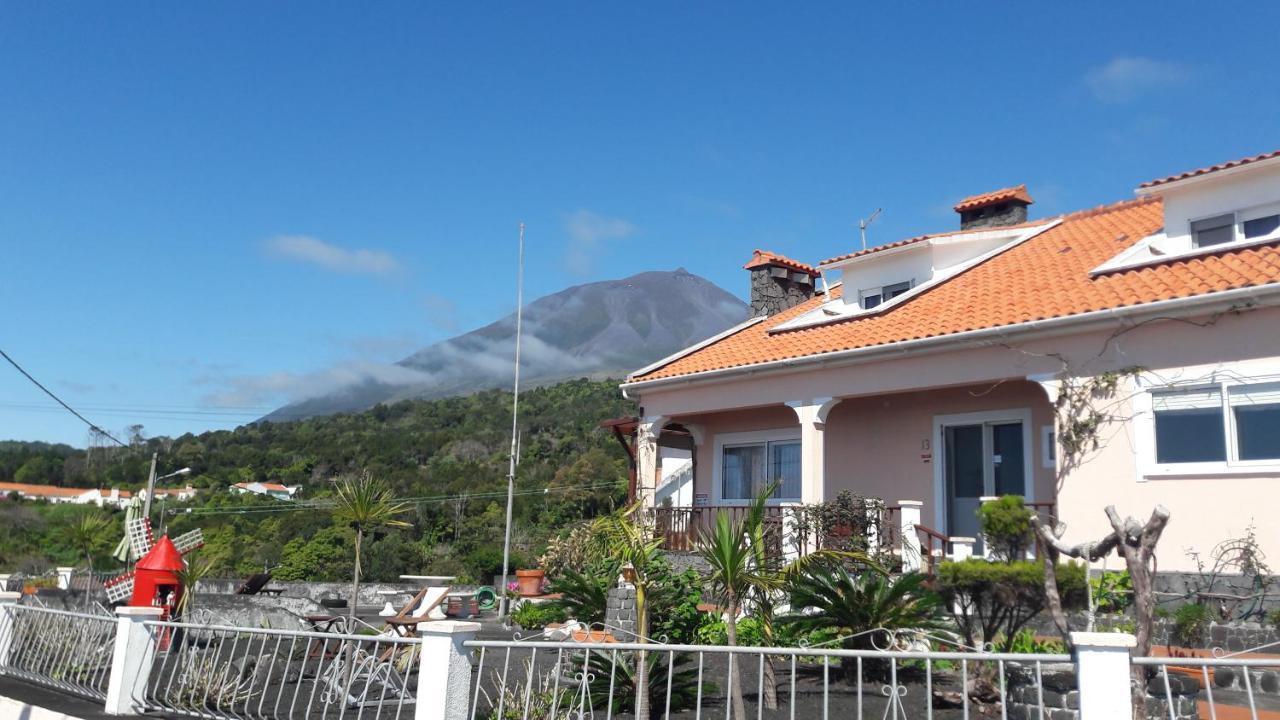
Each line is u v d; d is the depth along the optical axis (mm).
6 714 9141
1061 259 15383
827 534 12859
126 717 8422
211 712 8492
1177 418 11242
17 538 41000
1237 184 12750
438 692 6660
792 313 20094
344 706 8078
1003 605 8969
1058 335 12312
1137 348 11641
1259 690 8969
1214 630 10078
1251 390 10672
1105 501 11602
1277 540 10227
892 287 17812
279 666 11125
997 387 14555
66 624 9953
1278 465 10320
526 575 19281
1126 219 16578
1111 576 11172
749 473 18312
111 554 21641
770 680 8578
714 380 16859
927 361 13812
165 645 10242
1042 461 13852
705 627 11711
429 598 12109
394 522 10562
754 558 8398
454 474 56438
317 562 36438
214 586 24344
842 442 16672
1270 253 11531
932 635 8727
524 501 47750
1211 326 11062
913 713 8055
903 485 15633
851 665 9477
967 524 14805
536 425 72500
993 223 19594
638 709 7594
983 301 14367
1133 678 6125
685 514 16906
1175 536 10977
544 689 8547
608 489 45844
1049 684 7750
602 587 11492
